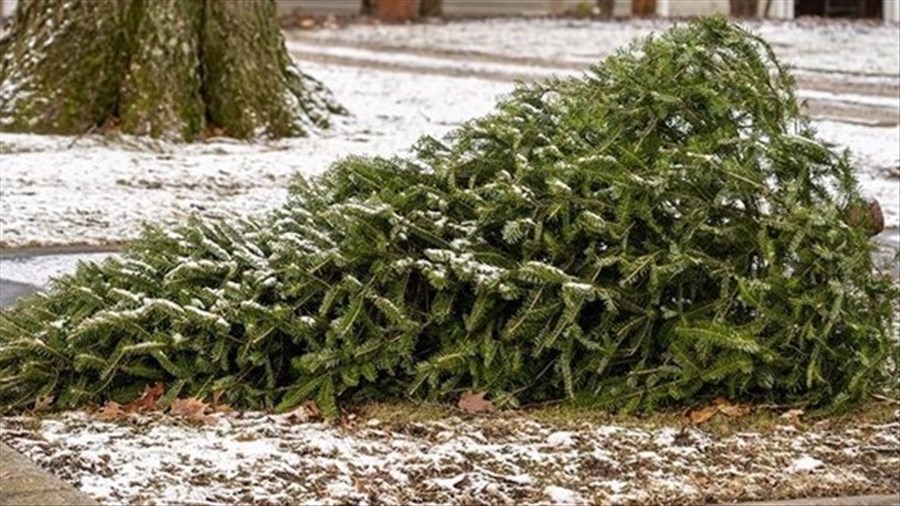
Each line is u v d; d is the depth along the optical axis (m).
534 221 9.18
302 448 8.09
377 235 9.09
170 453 7.86
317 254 9.07
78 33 20.17
